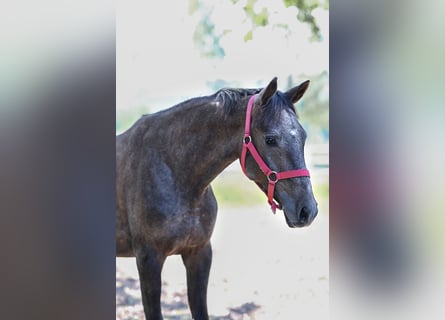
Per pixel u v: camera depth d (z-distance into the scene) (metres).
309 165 3.83
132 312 3.67
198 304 2.71
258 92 2.46
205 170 2.55
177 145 2.61
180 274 3.78
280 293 3.89
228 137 2.48
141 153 2.72
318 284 3.87
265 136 2.29
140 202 2.67
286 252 3.90
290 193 2.23
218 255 3.90
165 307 3.76
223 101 2.48
